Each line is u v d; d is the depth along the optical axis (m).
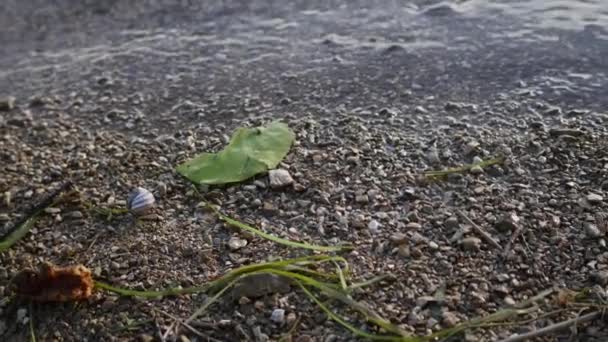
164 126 0.67
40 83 0.75
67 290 0.52
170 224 0.56
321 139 0.62
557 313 0.49
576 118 0.63
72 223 0.58
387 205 0.56
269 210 0.56
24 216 0.58
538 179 0.57
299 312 0.50
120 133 0.67
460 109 0.65
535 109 0.64
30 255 0.56
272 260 0.53
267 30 0.78
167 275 0.53
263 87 0.70
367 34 0.76
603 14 0.74
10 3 0.89
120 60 0.77
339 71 0.71
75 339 0.50
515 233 0.53
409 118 0.64
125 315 0.51
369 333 0.49
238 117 0.67
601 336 0.48
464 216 0.54
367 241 0.54
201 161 0.60
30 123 0.69
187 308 0.51
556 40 0.72
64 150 0.65
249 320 0.50
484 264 0.52
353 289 0.50
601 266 0.51
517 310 0.49
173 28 0.81
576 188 0.56
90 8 0.86
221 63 0.75
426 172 0.58
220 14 0.82
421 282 0.51
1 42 0.82
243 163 0.59
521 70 0.69
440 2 0.78
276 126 0.62
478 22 0.75
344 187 0.58
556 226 0.54
